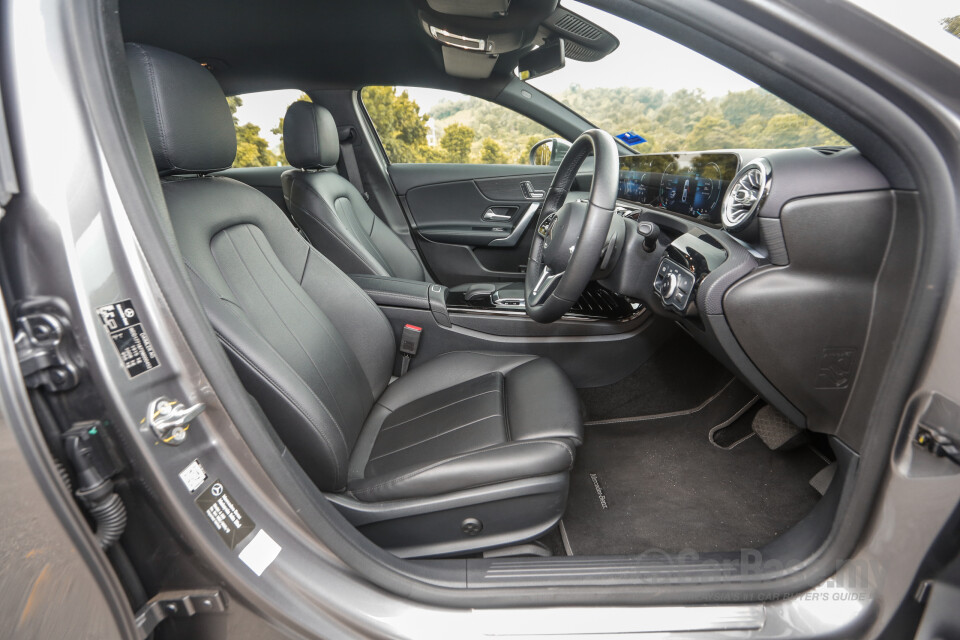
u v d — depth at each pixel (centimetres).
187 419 58
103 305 53
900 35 63
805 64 65
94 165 52
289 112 190
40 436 48
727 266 93
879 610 76
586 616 79
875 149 70
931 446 67
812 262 84
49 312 50
